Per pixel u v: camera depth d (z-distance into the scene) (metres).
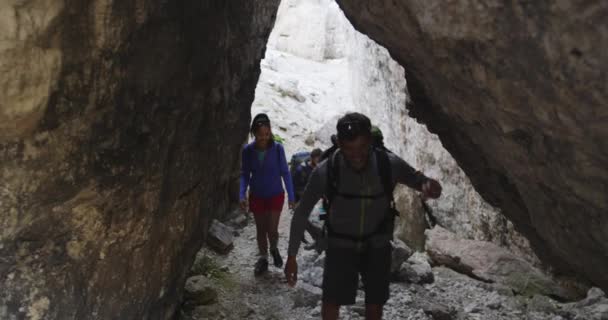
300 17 16.88
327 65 15.99
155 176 2.89
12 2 1.80
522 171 3.16
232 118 4.50
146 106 2.70
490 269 5.66
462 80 2.75
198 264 4.96
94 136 2.40
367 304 3.20
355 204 2.97
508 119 2.66
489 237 6.58
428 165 7.68
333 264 3.11
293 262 3.19
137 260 2.91
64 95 2.18
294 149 10.01
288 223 6.77
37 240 2.35
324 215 3.12
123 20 2.29
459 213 7.04
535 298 5.04
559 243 3.66
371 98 10.68
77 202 2.43
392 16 2.80
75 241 2.48
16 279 2.33
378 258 3.12
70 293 2.51
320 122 12.08
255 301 4.52
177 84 2.96
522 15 2.02
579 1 1.81
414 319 4.41
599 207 2.71
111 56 2.33
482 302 5.02
